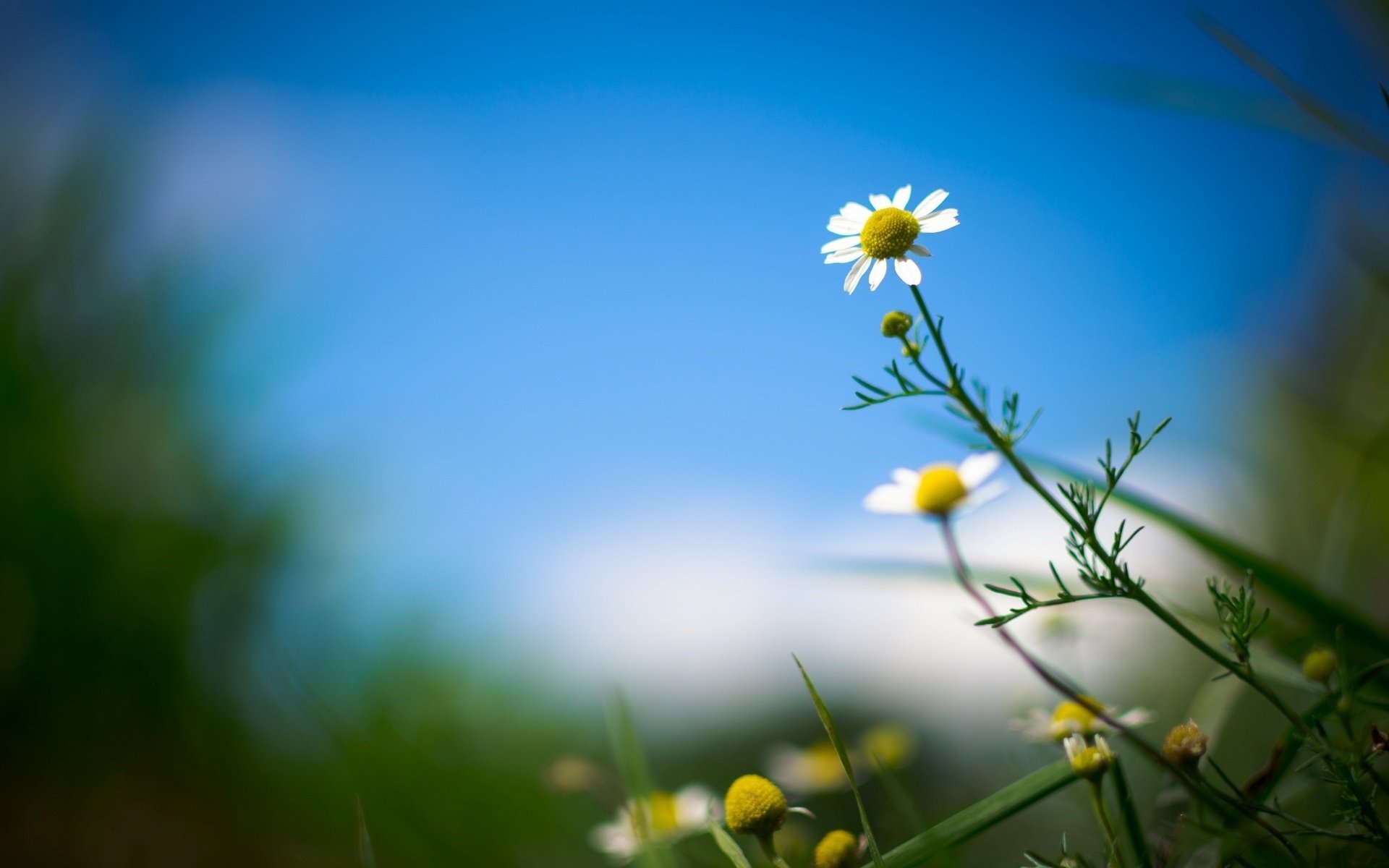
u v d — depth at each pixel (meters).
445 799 0.41
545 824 0.45
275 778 0.46
